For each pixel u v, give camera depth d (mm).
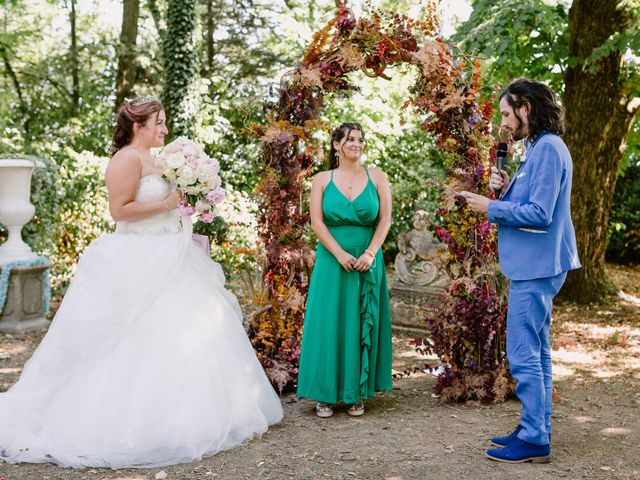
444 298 4172
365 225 3846
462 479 2840
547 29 6637
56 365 3352
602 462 3029
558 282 3049
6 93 13750
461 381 4109
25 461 3078
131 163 3451
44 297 6523
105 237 3564
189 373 3240
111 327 3285
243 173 11180
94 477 2904
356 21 4191
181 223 3738
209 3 13812
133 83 13562
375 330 3818
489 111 4074
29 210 6379
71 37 15000
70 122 13156
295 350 4395
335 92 4500
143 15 14719
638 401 4098
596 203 7824
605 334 6223
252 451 3225
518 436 3037
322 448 3264
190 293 3469
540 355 3111
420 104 4125
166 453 3094
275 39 13914
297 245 4422
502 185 3254
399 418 3781
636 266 11594
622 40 6457
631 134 8656
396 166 11133
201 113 11273
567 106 7922
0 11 14125
